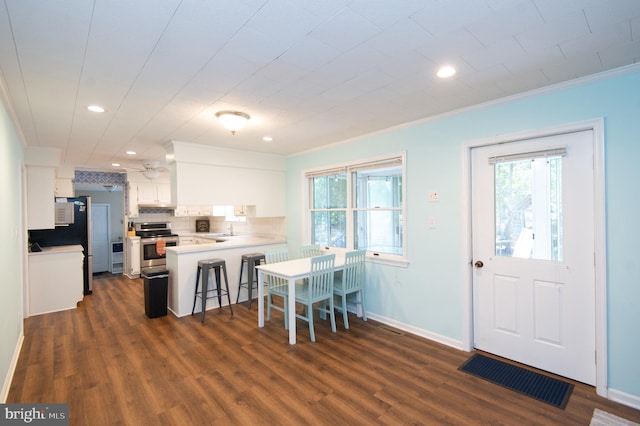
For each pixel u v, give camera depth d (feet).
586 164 7.88
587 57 6.58
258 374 8.76
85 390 7.99
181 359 9.64
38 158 14.17
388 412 7.11
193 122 10.66
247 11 4.85
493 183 9.55
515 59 6.64
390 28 5.41
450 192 10.34
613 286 7.38
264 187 16.92
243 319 13.25
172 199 14.47
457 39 5.81
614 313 7.38
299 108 9.50
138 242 21.54
